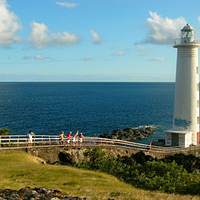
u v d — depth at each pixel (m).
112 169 28.45
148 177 25.27
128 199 17.59
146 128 70.69
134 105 128.38
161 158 38.66
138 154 36.00
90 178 23.70
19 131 63.81
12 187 17.70
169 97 183.75
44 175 22.62
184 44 42.28
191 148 41.06
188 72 42.94
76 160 32.19
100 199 16.83
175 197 19.53
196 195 21.62
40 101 139.88
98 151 30.75
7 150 29.06
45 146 31.11
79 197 15.70
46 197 14.24
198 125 44.03
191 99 42.97
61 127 71.44
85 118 87.00
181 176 24.97
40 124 73.75
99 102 141.50
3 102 129.62
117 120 85.75
